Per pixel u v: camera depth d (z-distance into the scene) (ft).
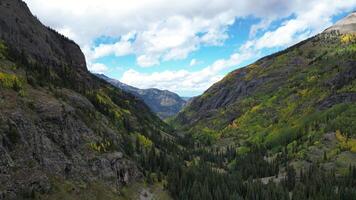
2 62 554.87
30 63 646.74
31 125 402.93
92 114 626.23
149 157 652.07
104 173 475.31
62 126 453.99
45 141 410.72
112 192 458.09
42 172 374.63
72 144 459.73
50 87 568.41
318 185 603.67
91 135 524.52
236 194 545.44
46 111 449.48
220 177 610.24
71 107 533.14
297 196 558.56
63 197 373.20
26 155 368.89
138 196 504.84
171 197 546.67
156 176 600.80
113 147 544.62
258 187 582.76
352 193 554.05
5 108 393.09
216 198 531.50
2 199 310.86
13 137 366.02
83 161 455.63
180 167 632.79
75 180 417.69
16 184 334.65
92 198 411.75
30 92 479.82
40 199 344.90
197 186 541.75
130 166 551.59
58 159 412.98
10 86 453.17
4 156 339.98
